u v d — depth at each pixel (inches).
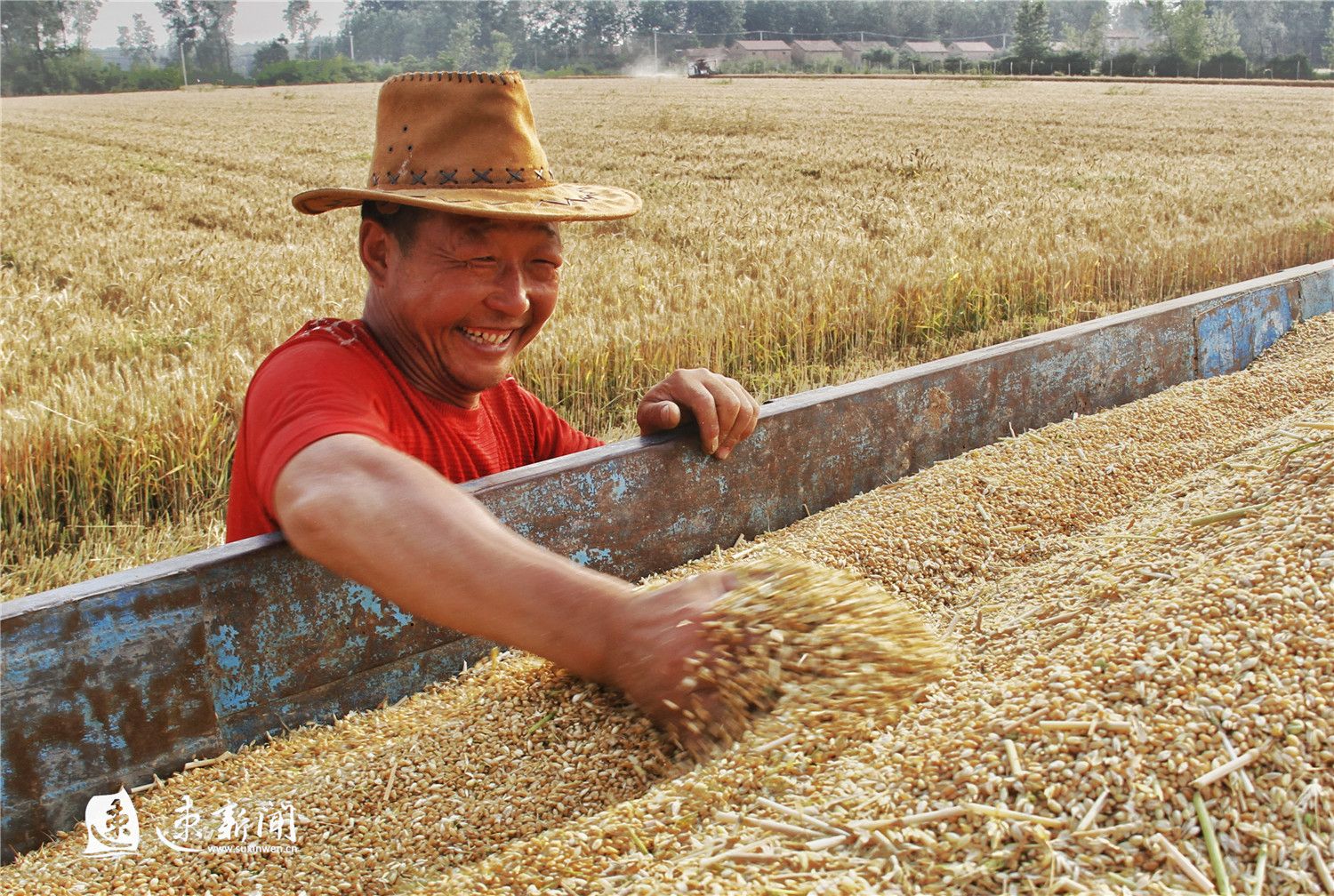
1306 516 87.2
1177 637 71.9
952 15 6934.1
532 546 67.1
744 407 116.0
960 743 67.2
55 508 200.7
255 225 569.9
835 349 313.1
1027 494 132.7
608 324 285.6
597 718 84.8
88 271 415.2
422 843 76.9
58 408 213.9
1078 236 426.6
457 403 98.2
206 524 198.1
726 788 68.3
